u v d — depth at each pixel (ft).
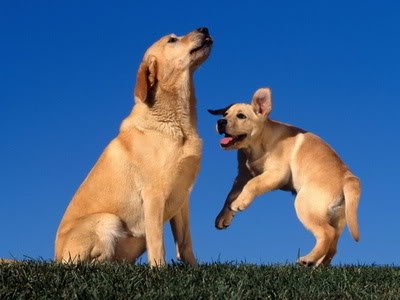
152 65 10.97
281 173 13.35
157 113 10.94
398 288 10.05
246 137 13.38
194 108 11.16
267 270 10.75
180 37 11.10
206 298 9.11
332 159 13.19
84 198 11.27
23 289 9.23
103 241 10.94
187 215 11.19
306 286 9.90
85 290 9.09
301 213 12.96
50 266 10.05
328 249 12.53
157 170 10.85
